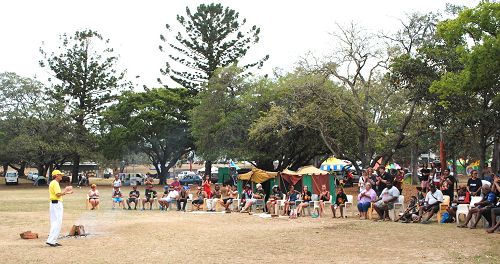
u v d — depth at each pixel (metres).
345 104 33.38
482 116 23.52
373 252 12.16
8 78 63.56
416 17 29.22
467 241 13.49
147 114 58.41
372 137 35.22
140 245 13.49
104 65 66.19
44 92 65.25
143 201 27.00
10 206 28.81
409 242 13.60
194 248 12.98
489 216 15.80
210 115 46.12
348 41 32.69
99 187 57.81
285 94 37.97
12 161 65.94
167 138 60.16
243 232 16.09
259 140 42.22
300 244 13.50
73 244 13.73
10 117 62.16
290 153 43.94
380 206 19.30
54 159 64.50
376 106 36.06
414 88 25.84
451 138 31.06
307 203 21.92
